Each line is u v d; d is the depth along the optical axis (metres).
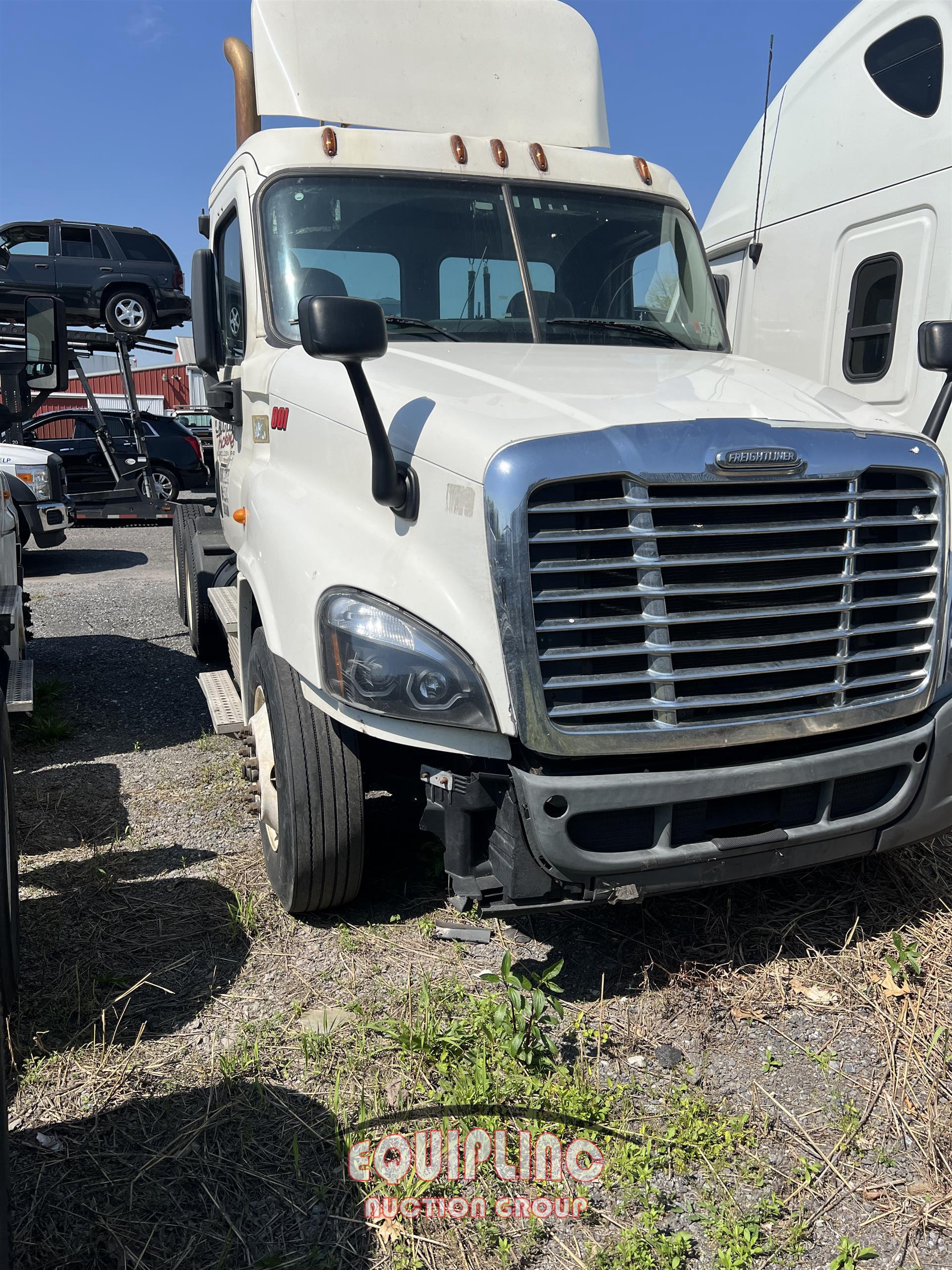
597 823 2.78
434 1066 2.85
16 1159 2.52
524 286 4.20
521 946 3.48
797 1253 2.26
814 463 2.84
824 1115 2.69
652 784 2.74
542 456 2.62
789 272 6.07
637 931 3.53
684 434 2.72
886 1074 2.85
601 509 2.66
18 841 4.23
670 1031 3.03
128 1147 2.57
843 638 2.95
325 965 3.37
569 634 2.70
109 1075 2.83
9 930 2.82
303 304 2.78
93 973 3.32
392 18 4.46
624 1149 2.53
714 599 2.81
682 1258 2.24
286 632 3.24
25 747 5.68
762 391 3.23
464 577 2.74
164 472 17.58
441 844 3.94
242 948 3.48
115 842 4.32
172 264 16.88
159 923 3.64
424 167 4.28
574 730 2.68
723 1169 2.50
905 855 3.98
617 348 4.03
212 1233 2.31
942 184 4.93
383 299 4.13
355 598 2.94
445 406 2.96
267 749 3.71
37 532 11.98
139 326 16.64
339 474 3.35
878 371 5.38
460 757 2.93
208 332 4.50
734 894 3.75
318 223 4.13
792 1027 3.05
